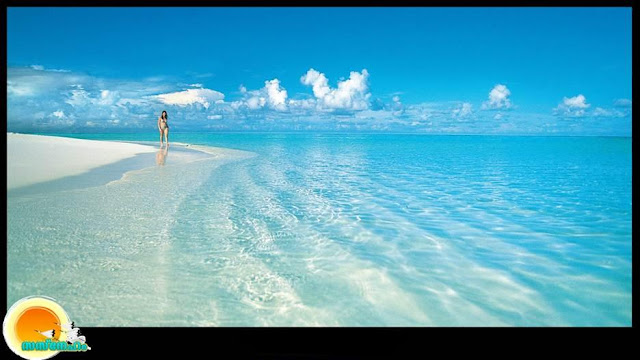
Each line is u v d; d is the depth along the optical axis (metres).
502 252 4.62
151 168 11.08
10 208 5.68
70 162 11.27
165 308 3.15
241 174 10.48
